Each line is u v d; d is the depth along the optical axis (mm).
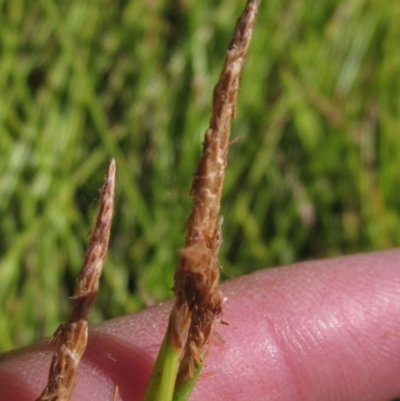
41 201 185
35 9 205
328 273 131
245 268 188
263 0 205
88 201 187
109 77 205
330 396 128
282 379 125
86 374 116
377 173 199
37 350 119
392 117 199
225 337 124
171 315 94
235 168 191
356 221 193
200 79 196
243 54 89
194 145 191
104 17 207
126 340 120
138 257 185
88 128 196
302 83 200
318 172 194
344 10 208
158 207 187
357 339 127
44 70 202
